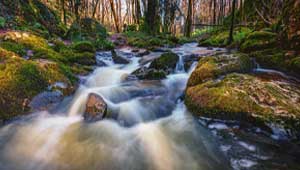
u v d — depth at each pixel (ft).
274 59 17.06
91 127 12.66
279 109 10.79
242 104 11.71
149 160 9.96
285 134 10.15
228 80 13.97
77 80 18.42
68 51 23.57
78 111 14.32
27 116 13.02
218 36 40.75
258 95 11.93
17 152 10.53
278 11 31.04
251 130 11.12
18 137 11.57
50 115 13.65
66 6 71.72
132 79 19.47
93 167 9.53
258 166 8.91
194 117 13.37
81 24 41.16
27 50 19.75
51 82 15.46
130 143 11.33
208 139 11.27
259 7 41.57
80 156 10.28
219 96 12.69
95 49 29.07
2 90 12.85
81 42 26.94
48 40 26.53
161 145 11.11
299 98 11.68
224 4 100.42
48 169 9.45
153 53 29.84
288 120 10.22
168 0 74.69
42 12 40.14
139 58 27.25
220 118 12.24
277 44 18.62
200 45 36.65
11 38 20.40
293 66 15.16
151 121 13.70
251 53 19.98
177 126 12.92
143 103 15.25
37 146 11.05
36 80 14.67
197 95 13.92
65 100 15.21
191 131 12.26
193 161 9.77
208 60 17.47
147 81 18.84
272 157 9.39
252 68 17.38
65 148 10.89
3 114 12.34
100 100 13.74
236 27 40.55
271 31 23.32
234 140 10.84
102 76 20.58
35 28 30.83
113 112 13.70
